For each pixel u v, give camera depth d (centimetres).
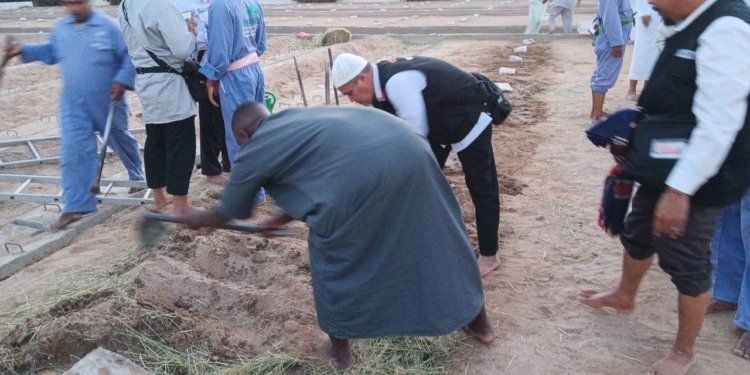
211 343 380
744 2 275
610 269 461
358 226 296
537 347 377
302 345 372
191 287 427
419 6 2920
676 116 295
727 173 285
